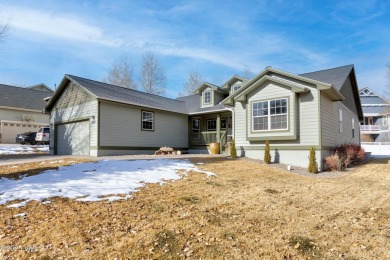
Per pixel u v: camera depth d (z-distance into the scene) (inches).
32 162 443.5
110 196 261.7
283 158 534.6
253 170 446.6
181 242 175.2
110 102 619.2
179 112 794.2
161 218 213.9
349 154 534.3
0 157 580.4
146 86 1743.4
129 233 185.5
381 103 1635.1
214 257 157.4
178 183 329.1
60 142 724.0
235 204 257.0
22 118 1174.3
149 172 371.2
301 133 516.1
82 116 644.1
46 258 153.3
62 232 183.6
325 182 376.5
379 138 1514.5
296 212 236.7
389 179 397.1
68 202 238.7
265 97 554.9
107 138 613.0
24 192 256.7
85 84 654.5
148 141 711.7
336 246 170.1
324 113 524.4
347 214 231.8
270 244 173.2
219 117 765.9
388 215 227.6
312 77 693.3
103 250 163.0
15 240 171.9
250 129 570.6
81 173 344.5
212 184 333.4
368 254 159.5
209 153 758.5
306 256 158.4
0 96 1151.0
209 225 202.8
